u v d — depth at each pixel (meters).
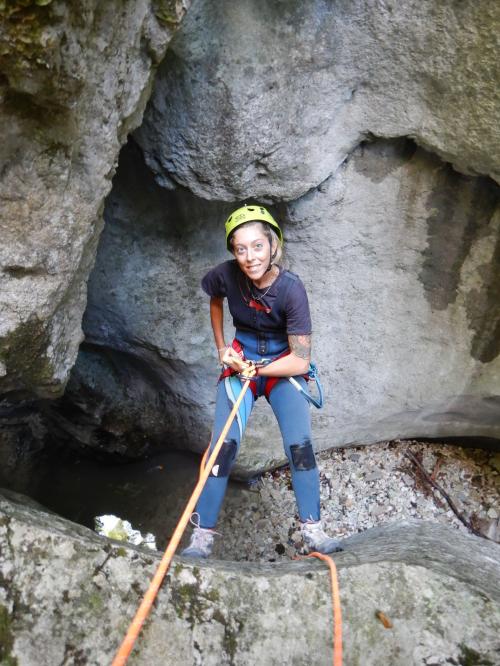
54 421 4.13
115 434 4.12
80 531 1.99
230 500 4.21
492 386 3.77
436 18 2.43
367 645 1.80
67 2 1.53
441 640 1.80
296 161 2.88
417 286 3.55
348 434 4.22
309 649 1.79
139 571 1.85
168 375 3.80
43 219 2.01
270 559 3.98
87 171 2.07
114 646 1.72
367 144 3.05
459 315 3.57
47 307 2.18
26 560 1.79
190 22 2.38
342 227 3.32
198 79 2.55
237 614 1.83
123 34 1.85
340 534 4.10
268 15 2.43
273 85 2.60
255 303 2.28
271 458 4.10
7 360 2.21
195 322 3.59
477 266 3.36
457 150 2.83
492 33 2.39
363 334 3.75
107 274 3.45
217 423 2.36
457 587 1.91
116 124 2.08
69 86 1.71
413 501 4.27
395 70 2.65
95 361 3.99
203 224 3.32
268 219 2.17
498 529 4.16
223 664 1.75
